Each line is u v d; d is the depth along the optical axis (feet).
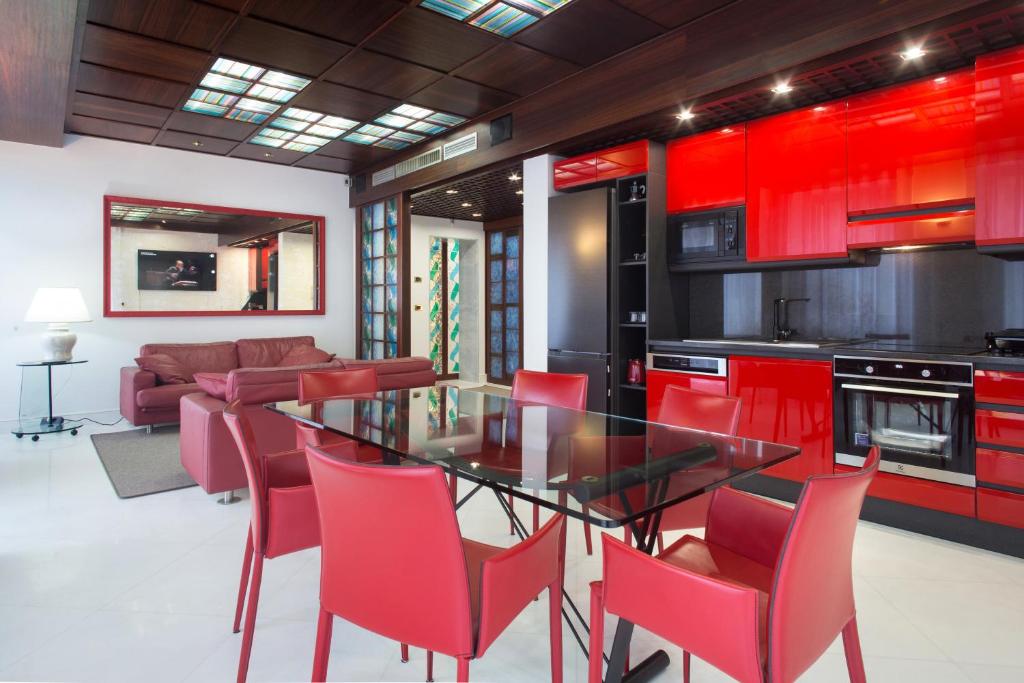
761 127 11.65
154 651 6.30
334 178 24.66
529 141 15.35
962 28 8.44
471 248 30.22
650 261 13.07
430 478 3.66
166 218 21.01
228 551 8.95
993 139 8.62
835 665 6.08
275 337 22.82
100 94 15.44
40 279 18.61
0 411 18.04
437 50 12.62
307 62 13.33
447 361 30.45
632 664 6.10
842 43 9.07
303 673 5.95
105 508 10.78
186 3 10.79
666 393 7.72
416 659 6.23
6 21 10.48
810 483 3.42
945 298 10.68
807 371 10.55
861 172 10.30
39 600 7.39
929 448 9.29
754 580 4.82
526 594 4.40
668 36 11.73
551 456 5.53
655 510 4.14
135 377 17.17
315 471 4.20
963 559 8.62
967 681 5.80
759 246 11.75
